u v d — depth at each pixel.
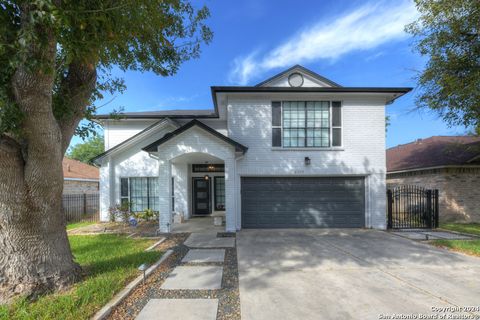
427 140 17.38
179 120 13.94
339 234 9.20
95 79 4.98
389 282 4.77
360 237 8.69
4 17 3.11
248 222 10.41
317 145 10.45
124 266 5.33
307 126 10.47
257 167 10.32
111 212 12.35
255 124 10.42
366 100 10.48
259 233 9.43
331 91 10.06
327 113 10.48
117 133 14.05
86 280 4.54
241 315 3.60
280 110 10.48
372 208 10.33
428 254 6.59
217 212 14.11
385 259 6.18
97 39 3.69
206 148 9.61
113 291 4.09
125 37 4.71
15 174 3.81
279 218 10.43
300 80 11.39
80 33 3.55
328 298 4.12
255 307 3.83
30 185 3.90
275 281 4.83
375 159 10.41
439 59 9.73
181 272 5.31
